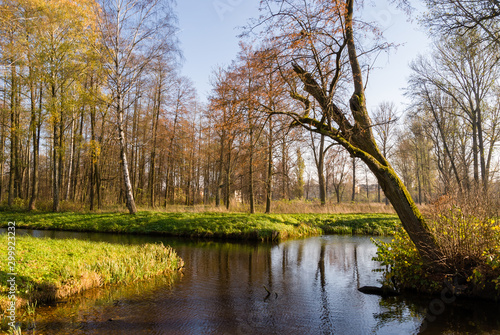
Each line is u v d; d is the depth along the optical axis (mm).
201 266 9977
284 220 19125
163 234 16281
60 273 7145
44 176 43625
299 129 9477
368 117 7668
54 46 19797
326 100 7301
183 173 36781
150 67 19359
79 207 23656
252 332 5348
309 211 24484
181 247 13109
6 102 23250
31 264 7086
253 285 8102
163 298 6906
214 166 35031
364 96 7840
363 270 9766
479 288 6664
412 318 6000
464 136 23891
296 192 34062
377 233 18391
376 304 6766
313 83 7781
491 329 5453
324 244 14562
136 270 8359
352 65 7914
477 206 7008
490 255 6543
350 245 14297
